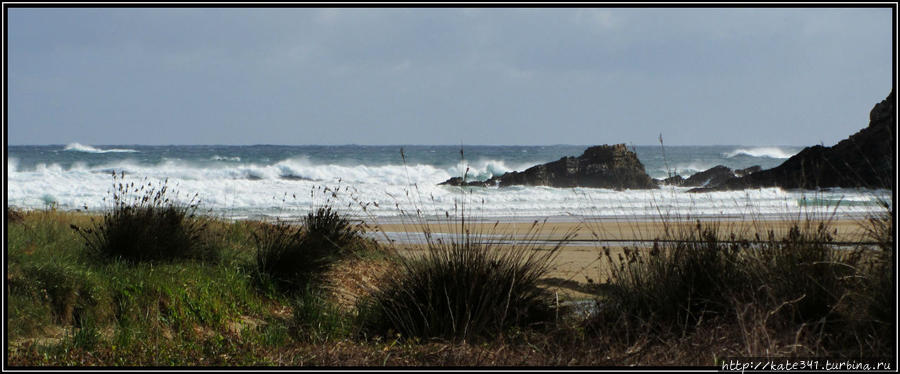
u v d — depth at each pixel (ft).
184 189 131.03
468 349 25.34
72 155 280.72
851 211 64.13
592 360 23.25
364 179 223.51
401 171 234.58
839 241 28.30
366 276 42.01
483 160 291.58
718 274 27.14
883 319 23.31
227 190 132.98
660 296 27.61
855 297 24.30
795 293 24.95
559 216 97.76
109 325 30.86
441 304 29.48
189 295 33.91
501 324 27.53
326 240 44.83
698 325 24.91
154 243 39.50
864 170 132.36
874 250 25.57
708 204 119.65
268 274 39.70
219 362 25.16
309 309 34.01
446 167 244.01
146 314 31.68
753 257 27.27
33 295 29.68
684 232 30.30
